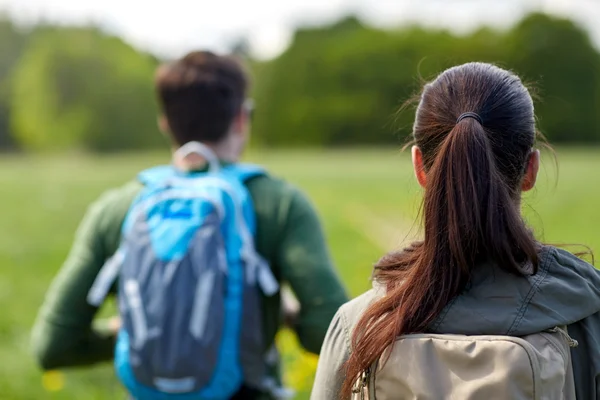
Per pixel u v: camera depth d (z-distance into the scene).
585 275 1.47
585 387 1.44
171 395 2.09
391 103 63.81
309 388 4.41
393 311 1.49
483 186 1.43
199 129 2.41
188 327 2.07
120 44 71.75
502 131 1.49
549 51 56.69
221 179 2.26
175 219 2.18
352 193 17.17
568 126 54.25
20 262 8.55
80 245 2.38
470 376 1.37
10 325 5.80
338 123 64.25
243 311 2.12
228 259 2.15
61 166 31.73
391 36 66.44
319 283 2.21
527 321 1.41
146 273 2.12
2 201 15.27
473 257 1.45
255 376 2.13
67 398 4.38
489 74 1.55
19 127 67.62
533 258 1.44
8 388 4.47
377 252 8.79
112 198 2.39
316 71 65.06
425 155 1.57
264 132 66.38
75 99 65.38
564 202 13.12
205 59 2.45
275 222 2.26
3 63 73.88
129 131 65.69
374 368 1.49
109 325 2.48
